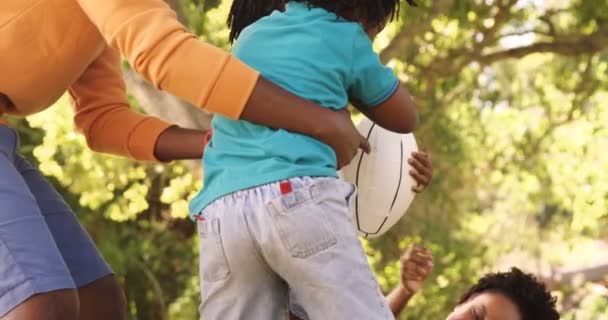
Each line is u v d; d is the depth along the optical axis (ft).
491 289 11.26
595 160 43.04
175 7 16.07
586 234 47.73
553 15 40.11
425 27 30.96
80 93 10.29
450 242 37.73
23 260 8.02
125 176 32.30
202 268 8.54
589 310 47.01
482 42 37.65
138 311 38.60
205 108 8.05
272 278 8.41
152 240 37.83
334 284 7.99
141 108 28.45
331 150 8.43
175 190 32.35
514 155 42.88
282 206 7.95
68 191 35.53
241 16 10.03
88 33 8.56
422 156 11.21
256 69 8.56
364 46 8.71
